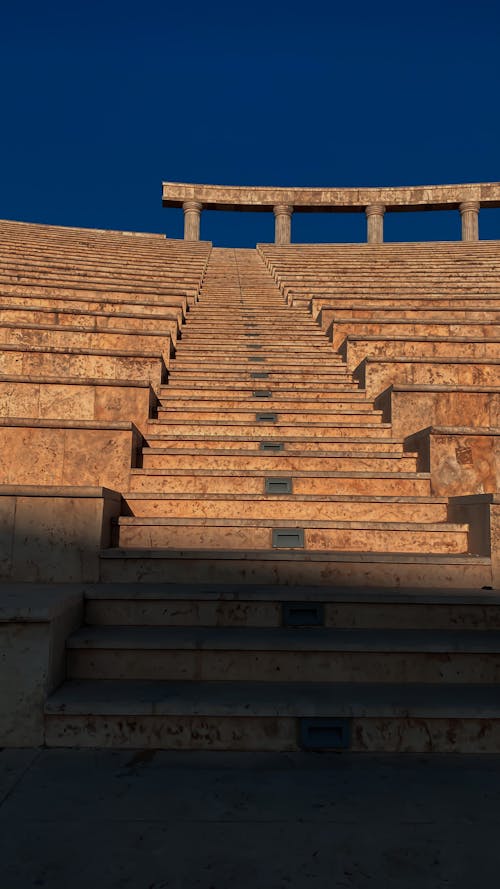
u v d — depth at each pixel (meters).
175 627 3.92
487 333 9.48
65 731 3.18
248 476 5.95
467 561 4.43
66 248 17.27
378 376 7.99
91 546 4.40
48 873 2.10
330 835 2.36
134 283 12.84
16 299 10.11
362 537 5.06
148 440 6.71
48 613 3.22
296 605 3.96
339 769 2.96
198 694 3.33
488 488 5.86
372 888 2.05
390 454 6.34
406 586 4.42
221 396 7.95
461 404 6.92
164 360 8.63
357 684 3.56
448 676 3.60
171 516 5.48
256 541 5.04
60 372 7.90
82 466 5.69
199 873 2.12
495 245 21.84
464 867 2.17
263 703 3.19
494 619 3.94
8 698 3.18
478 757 3.14
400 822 2.46
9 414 6.79
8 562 4.36
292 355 9.67
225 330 10.88
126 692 3.35
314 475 5.95
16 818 2.45
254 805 2.59
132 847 2.26
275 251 21.91
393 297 11.64
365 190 28.67
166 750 3.16
